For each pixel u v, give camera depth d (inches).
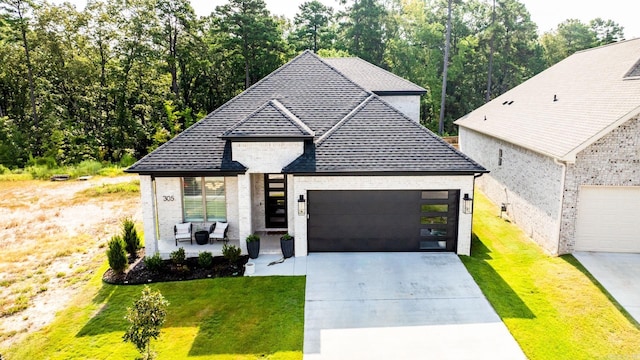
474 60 2180.1
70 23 1643.7
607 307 453.1
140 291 504.1
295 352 387.2
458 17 2207.2
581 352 382.3
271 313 450.6
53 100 1711.4
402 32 2306.8
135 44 1713.8
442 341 400.2
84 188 1074.7
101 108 1804.9
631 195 566.6
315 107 665.0
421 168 555.8
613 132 541.3
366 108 647.1
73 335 421.7
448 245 599.8
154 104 1800.0
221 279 526.6
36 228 758.5
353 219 592.4
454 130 2178.9
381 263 565.6
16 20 1502.2
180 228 618.8
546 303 463.5
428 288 499.2
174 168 568.1
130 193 1014.4
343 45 2257.6
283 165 577.3
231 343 401.7
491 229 710.5
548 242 605.9
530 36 2224.4
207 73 1974.7
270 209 675.4
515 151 745.6
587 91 703.7
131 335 347.9
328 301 472.7
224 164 574.6
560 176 567.8
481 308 456.1
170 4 1759.4
